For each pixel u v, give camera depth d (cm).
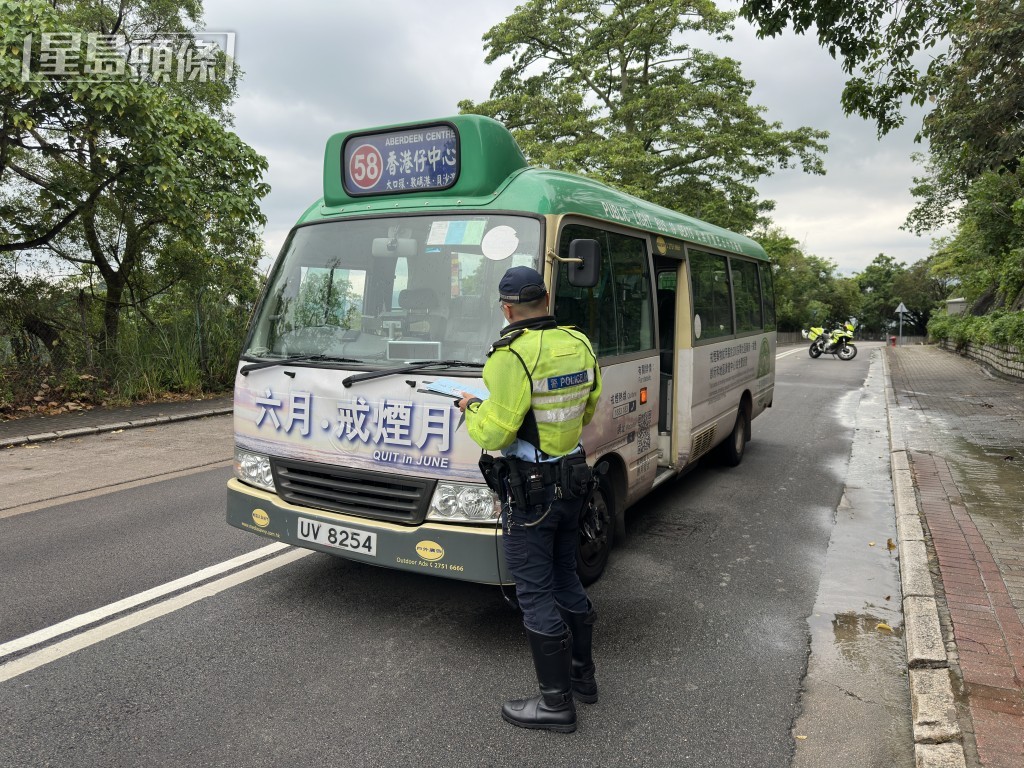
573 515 313
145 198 1182
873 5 868
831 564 519
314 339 419
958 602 428
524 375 288
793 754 296
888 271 9131
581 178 480
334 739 302
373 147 438
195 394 1337
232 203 1237
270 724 312
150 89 1110
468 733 307
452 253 396
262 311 446
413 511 368
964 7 882
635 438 512
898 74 939
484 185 407
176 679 348
